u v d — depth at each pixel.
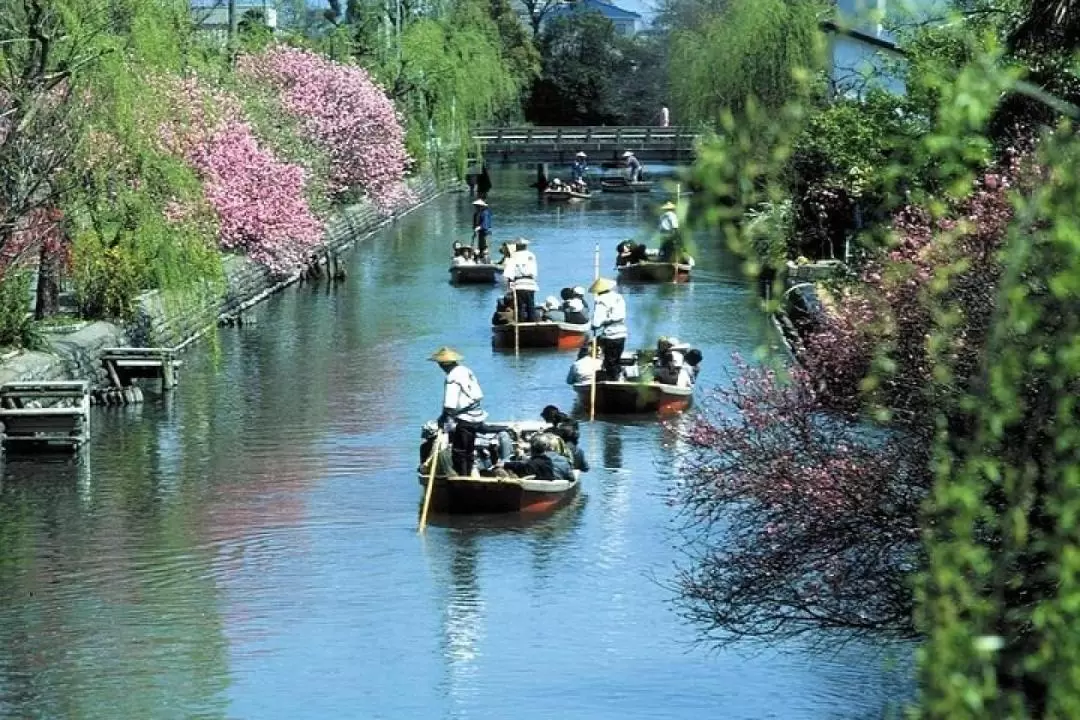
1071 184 10.13
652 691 24.53
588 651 26.47
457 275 68.56
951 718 9.40
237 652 26.73
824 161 37.88
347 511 34.44
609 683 25.00
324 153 81.19
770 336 14.91
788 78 80.00
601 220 93.56
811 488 21.36
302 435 41.09
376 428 41.78
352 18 103.81
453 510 34.09
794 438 22.42
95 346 46.00
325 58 86.06
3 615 28.53
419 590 29.59
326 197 78.44
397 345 53.78
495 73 110.06
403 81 102.62
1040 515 16.66
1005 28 26.91
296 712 24.39
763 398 22.64
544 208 102.12
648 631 27.20
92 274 48.16
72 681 25.72
